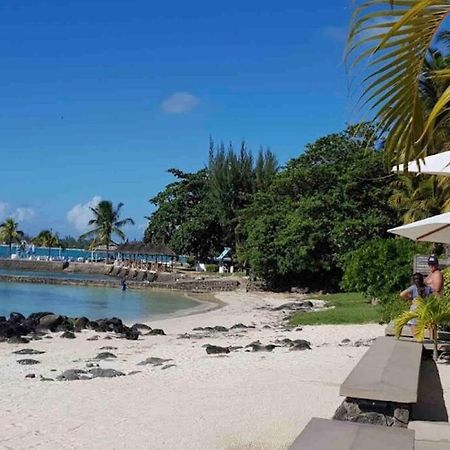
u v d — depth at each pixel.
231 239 75.81
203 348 17.92
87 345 20.12
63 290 59.53
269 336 21.00
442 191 32.41
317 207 46.28
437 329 10.90
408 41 3.32
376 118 3.58
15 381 12.63
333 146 54.03
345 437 4.45
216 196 75.00
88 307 41.94
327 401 8.88
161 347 19.12
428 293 12.15
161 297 51.62
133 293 56.56
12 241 111.38
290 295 48.91
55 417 8.63
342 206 46.06
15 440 7.50
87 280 67.44
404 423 5.84
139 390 10.45
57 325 25.20
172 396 9.75
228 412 8.41
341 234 44.59
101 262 100.19
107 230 102.56
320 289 49.94
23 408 9.34
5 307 41.34
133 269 83.19
